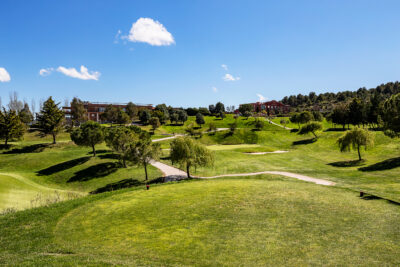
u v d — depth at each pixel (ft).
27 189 112.27
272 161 168.35
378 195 77.05
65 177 157.69
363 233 49.37
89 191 133.80
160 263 39.22
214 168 155.22
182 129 406.62
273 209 64.59
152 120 360.48
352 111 299.17
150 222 59.06
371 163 143.95
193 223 57.16
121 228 56.24
